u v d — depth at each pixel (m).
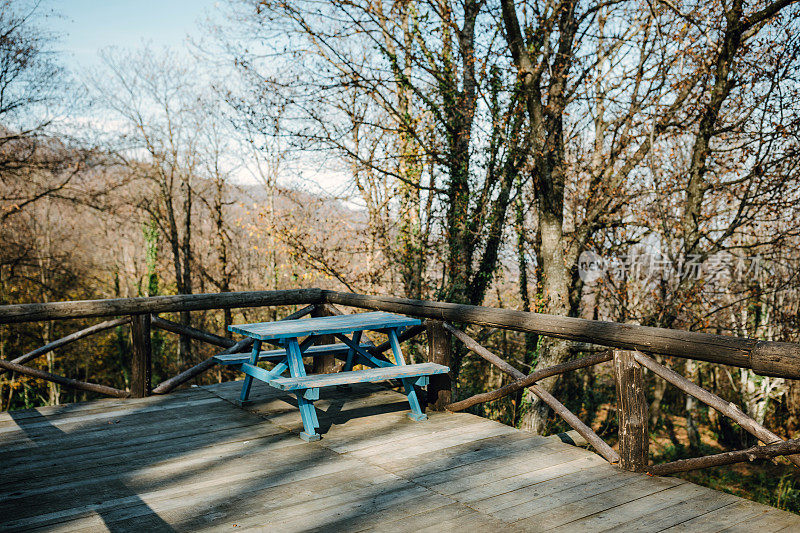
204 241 24.33
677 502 2.74
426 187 10.91
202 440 3.78
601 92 10.91
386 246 12.20
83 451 3.55
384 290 12.96
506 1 9.25
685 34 9.71
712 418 17.12
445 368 4.30
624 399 3.21
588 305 13.75
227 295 5.16
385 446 3.65
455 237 11.13
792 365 2.39
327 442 3.74
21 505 2.74
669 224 10.95
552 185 10.30
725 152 11.16
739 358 2.61
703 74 10.15
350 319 4.45
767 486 12.43
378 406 4.70
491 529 2.47
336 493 2.89
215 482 3.04
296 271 13.94
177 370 24.12
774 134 9.73
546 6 9.98
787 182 10.22
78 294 23.64
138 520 2.57
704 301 11.12
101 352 24.28
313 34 10.21
